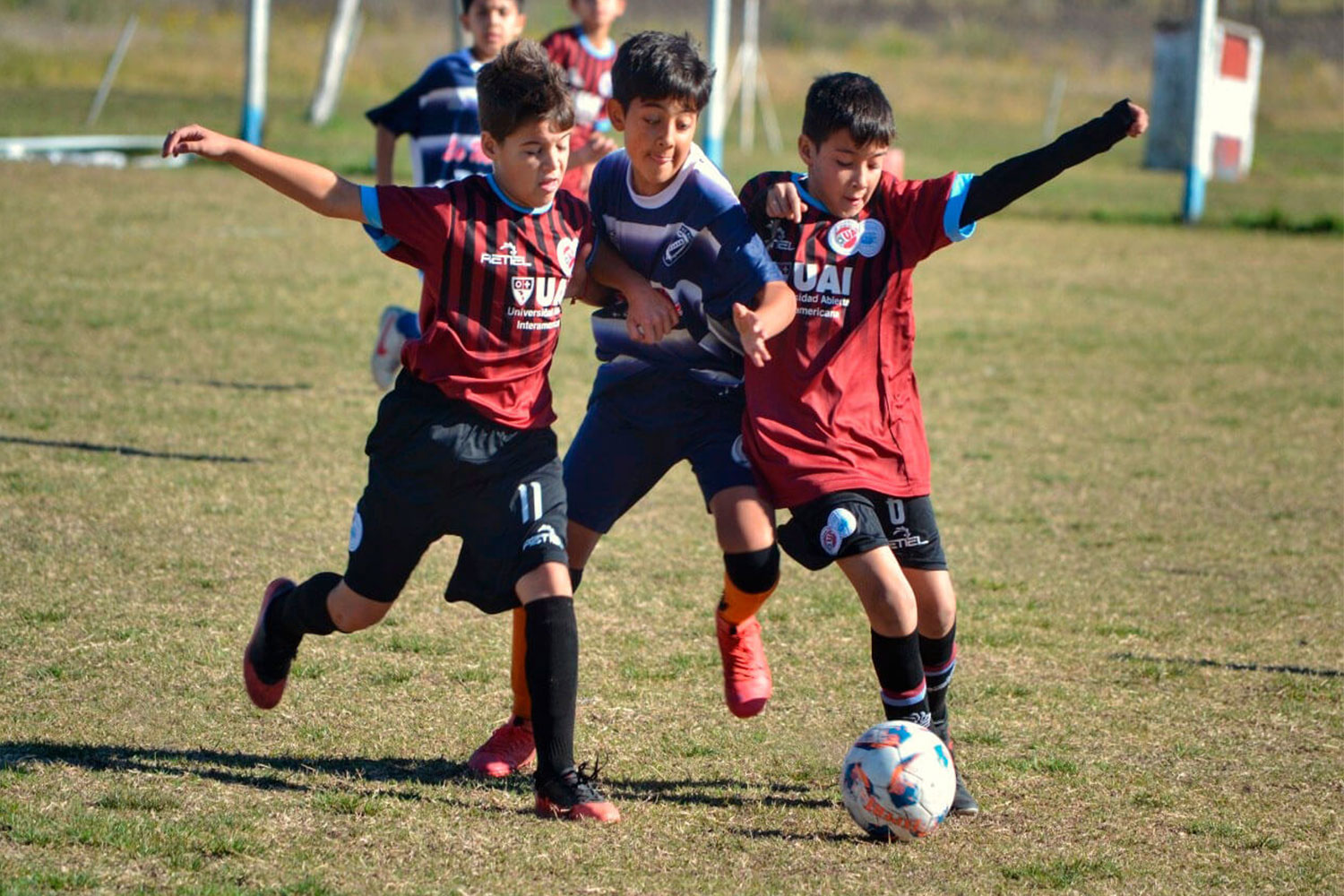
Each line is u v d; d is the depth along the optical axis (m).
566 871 12.34
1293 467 29.98
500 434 13.47
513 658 14.70
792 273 13.88
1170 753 15.88
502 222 13.26
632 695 16.86
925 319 45.84
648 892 12.02
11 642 17.16
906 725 13.48
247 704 15.87
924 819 13.15
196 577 19.89
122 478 24.27
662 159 13.59
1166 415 34.25
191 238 51.22
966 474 28.52
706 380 14.64
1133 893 12.48
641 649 18.38
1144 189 88.44
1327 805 14.60
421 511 13.45
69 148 74.94
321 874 12.02
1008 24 174.00
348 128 92.12
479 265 13.18
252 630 18.06
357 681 16.80
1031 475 28.62
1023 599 21.27
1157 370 39.25
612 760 15.02
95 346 34.25
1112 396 36.00
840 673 17.95
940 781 13.22
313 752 14.76
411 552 13.67
